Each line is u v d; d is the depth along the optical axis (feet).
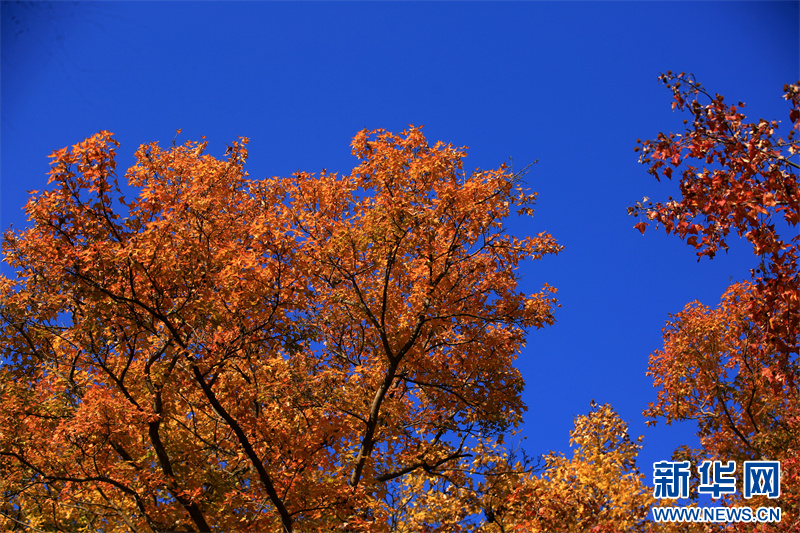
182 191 35.76
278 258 35.40
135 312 32.40
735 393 48.14
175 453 36.81
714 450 47.57
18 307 38.40
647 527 28.71
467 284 41.65
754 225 23.62
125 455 35.04
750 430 48.06
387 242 37.09
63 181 32.09
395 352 39.91
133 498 34.99
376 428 38.45
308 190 40.65
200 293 32.60
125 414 32.53
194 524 34.04
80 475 34.50
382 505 34.63
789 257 23.81
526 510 31.14
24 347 42.29
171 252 31.19
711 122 24.29
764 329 25.61
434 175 36.88
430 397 44.39
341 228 36.42
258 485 33.99
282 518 31.35
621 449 32.76
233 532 32.86
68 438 32.68
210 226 34.99
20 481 34.86
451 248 37.32
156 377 34.35
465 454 40.29
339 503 32.65
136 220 34.04
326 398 36.76
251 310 33.73
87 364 39.34
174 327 32.35
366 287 41.57
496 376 43.01
